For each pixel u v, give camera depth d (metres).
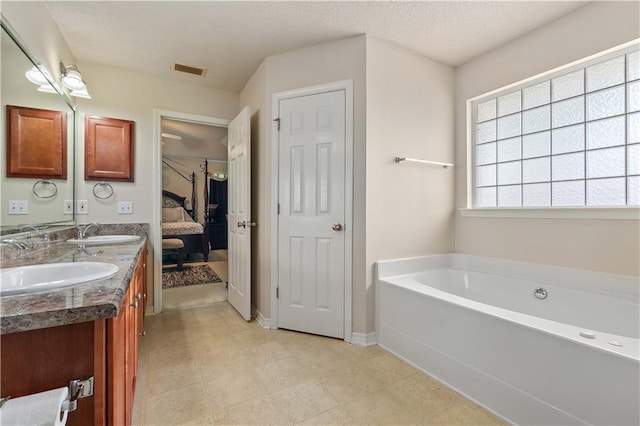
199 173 6.49
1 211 1.43
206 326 2.53
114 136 2.62
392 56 2.32
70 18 1.95
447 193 2.71
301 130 2.38
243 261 2.72
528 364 1.35
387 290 2.13
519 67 2.26
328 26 2.08
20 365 0.70
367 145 2.19
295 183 2.41
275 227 2.47
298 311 2.41
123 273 1.05
